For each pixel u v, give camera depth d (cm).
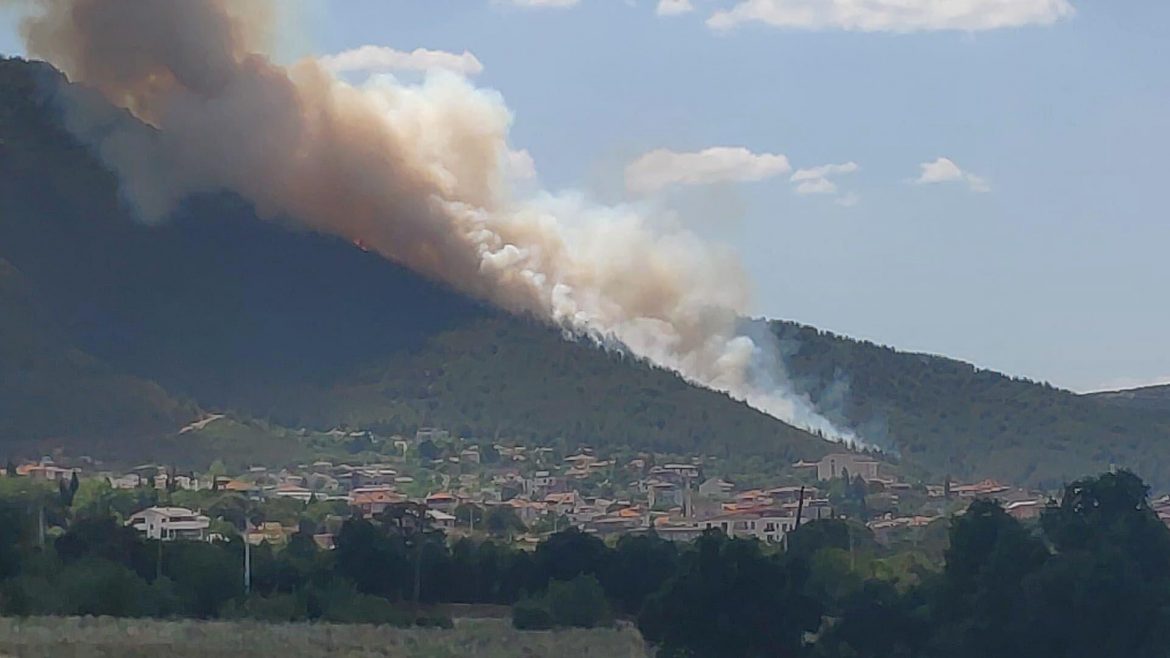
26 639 16662
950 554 19325
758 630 18562
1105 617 18275
